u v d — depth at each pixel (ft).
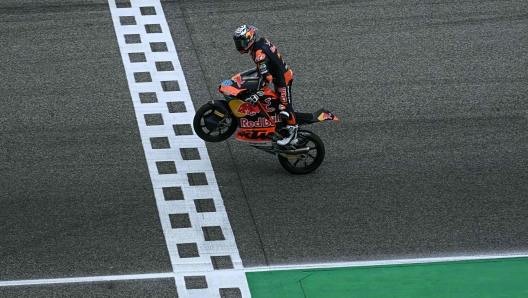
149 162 133.69
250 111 126.41
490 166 134.62
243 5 184.96
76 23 175.11
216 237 117.08
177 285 107.14
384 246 116.06
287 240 116.88
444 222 121.60
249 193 127.13
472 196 127.44
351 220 121.39
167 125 143.64
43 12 178.81
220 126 131.75
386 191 128.16
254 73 129.08
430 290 107.04
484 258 113.91
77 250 113.19
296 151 127.65
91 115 145.28
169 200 124.77
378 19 179.42
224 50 168.04
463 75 160.66
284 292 106.11
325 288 106.93
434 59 165.78
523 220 122.42
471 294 106.42
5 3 181.27
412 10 183.73
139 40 170.09
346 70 161.27
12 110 145.38
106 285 106.63
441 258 113.80
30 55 162.61
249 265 111.55
